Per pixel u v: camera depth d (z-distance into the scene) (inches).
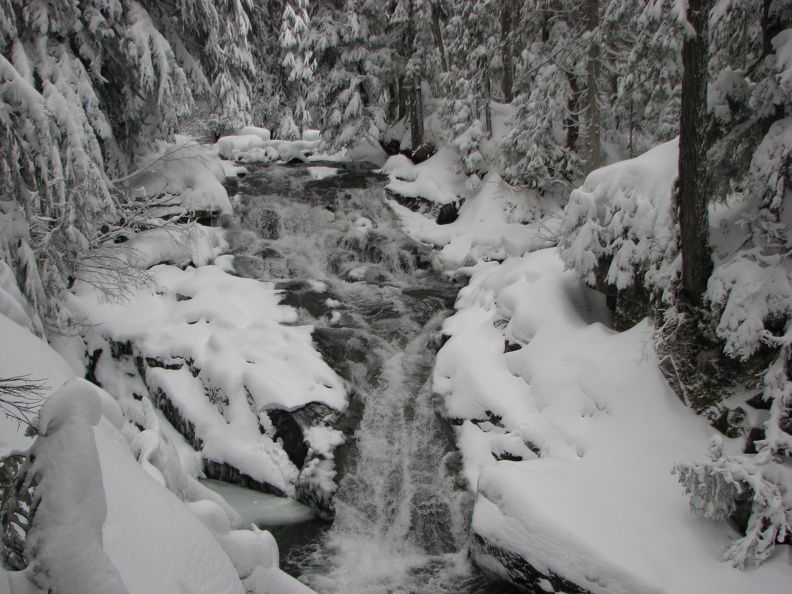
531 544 266.4
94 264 450.0
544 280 425.1
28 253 363.3
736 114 318.3
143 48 512.7
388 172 756.6
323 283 540.1
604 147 698.8
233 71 764.6
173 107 546.3
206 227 577.9
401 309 508.4
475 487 336.8
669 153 354.3
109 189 520.1
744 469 249.4
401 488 353.7
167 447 237.1
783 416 257.9
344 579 292.0
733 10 293.4
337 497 338.6
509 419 356.5
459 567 300.8
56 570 100.7
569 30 622.8
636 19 523.8
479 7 655.8
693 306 314.5
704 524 261.6
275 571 205.8
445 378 410.0
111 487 167.6
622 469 294.0
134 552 148.6
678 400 315.6
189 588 152.8
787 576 233.1
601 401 331.0
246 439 366.6
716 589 231.5
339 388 395.5
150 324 451.5
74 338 431.5
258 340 421.1
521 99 642.8
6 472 107.9
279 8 1108.5
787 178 284.7
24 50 446.3
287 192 701.3
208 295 471.8
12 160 339.6
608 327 388.2
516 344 399.5
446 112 708.0
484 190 668.7
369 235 629.0
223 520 197.8
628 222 354.0
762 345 285.3
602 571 244.7
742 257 294.7
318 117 813.2
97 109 488.4
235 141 826.2
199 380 404.8
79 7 505.4
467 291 500.4
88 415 108.2
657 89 573.6
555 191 645.3
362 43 753.0
